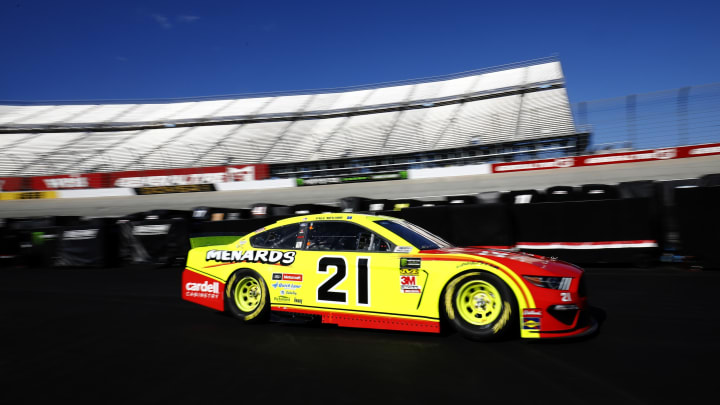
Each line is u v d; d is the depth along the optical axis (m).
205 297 4.64
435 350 3.42
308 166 28.47
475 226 7.77
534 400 2.55
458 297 3.59
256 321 4.37
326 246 4.17
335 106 39.38
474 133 27.48
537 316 3.36
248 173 24.56
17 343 4.01
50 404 2.67
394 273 3.78
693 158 16.61
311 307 4.09
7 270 9.95
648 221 6.84
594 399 2.54
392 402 2.57
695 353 3.23
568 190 9.63
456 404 2.52
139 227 10.03
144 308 5.43
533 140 24.38
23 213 23.48
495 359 3.20
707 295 5.03
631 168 17.39
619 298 5.08
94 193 25.23
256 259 4.41
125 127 38.81
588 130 19.78
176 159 31.70
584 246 7.19
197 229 9.93
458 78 40.66
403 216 8.38
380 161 27.47
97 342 3.98
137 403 2.65
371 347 3.55
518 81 35.22
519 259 3.61
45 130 38.88
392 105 36.19
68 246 10.09
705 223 6.46
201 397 2.71
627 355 3.23
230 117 38.78
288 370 3.13
